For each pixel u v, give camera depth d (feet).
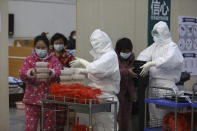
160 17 18.02
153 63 14.06
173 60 14.05
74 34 26.61
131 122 14.47
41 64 11.27
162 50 14.70
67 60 13.84
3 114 14.15
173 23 18.56
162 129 12.97
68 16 39.78
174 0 18.51
